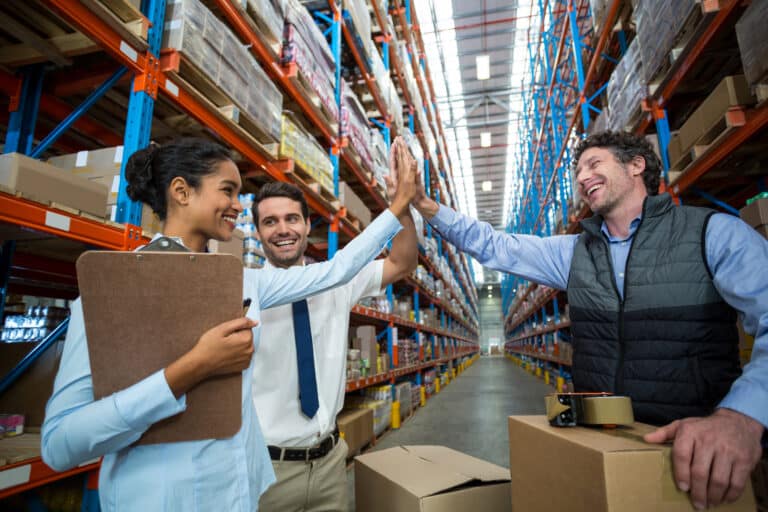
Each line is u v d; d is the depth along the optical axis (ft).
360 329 15.67
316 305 5.70
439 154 36.29
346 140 13.52
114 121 8.90
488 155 65.05
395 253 5.98
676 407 3.92
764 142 8.21
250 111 8.43
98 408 2.27
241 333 2.52
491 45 44.62
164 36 6.74
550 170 34.19
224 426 2.60
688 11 8.14
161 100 7.92
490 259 5.65
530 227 49.01
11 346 6.37
